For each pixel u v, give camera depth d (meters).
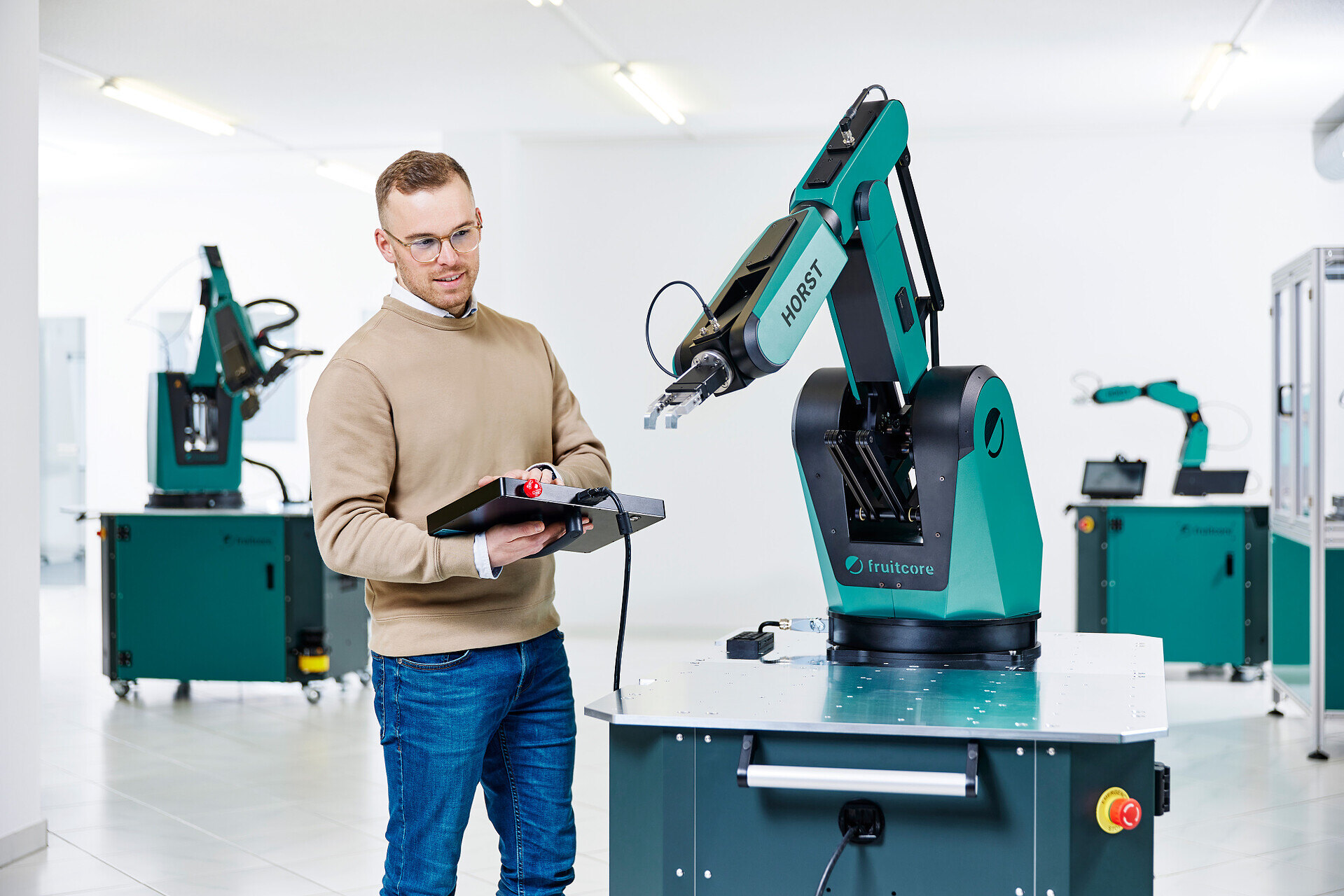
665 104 6.16
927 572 1.76
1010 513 1.78
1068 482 6.59
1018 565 1.81
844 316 1.74
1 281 3.14
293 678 5.02
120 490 8.73
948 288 6.68
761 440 6.82
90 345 8.72
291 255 8.48
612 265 6.98
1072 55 5.30
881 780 1.35
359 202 8.41
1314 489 4.02
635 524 1.65
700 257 6.92
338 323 8.45
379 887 2.92
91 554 8.84
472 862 3.12
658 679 1.68
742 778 1.39
